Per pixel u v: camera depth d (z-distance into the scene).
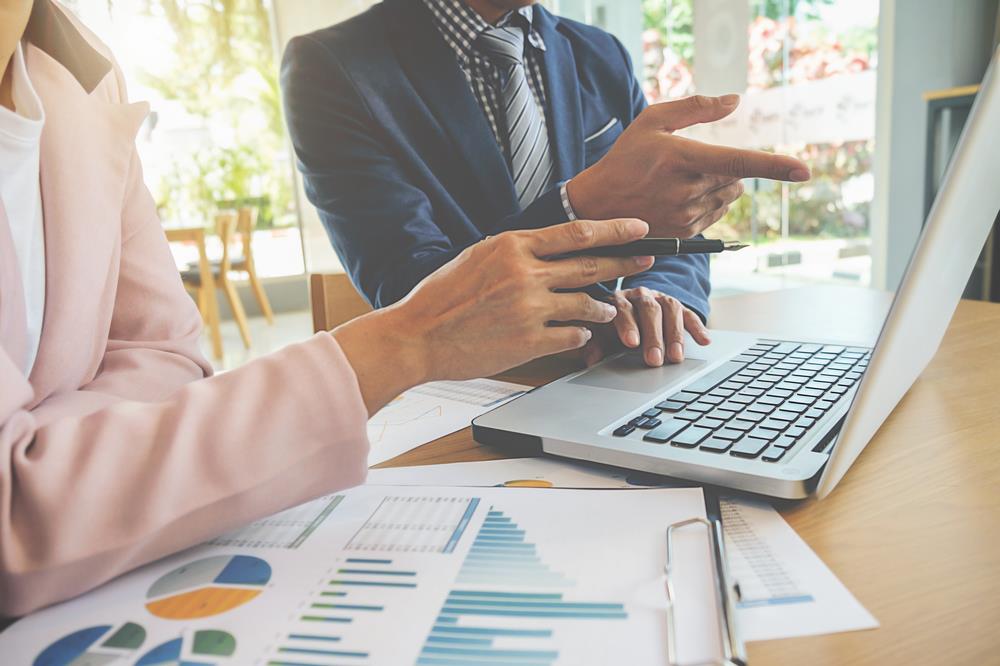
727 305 1.07
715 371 0.65
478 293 0.44
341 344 0.43
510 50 1.18
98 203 0.61
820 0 3.24
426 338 0.44
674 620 0.30
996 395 0.61
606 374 0.66
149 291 0.70
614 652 0.28
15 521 0.34
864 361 0.67
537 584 0.34
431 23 1.16
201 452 0.38
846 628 0.30
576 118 1.27
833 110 3.37
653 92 3.47
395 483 0.48
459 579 0.34
